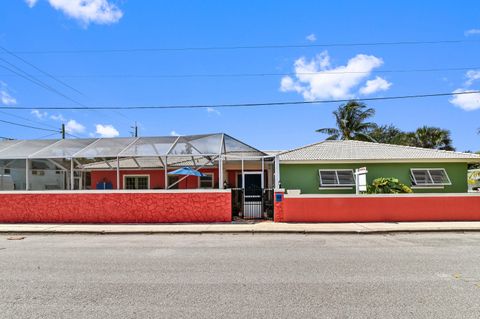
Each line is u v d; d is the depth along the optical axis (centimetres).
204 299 558
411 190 1825
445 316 482
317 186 2039
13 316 491
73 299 563
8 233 1393
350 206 1549
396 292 587
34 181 2059
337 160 2022
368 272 720
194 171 1980
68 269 763
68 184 2177
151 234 1350
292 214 1555
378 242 1113
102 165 2377
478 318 475
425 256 881
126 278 685
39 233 1388
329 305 527
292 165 2064
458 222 1509
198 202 1580
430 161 2036
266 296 570
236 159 1908
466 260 831
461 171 2041
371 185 1855
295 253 932
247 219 1656
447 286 620
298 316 485
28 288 623
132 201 1600
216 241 1158
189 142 1759
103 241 1179
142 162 2298
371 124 4062
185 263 816
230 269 753
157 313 500
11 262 840
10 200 1642
